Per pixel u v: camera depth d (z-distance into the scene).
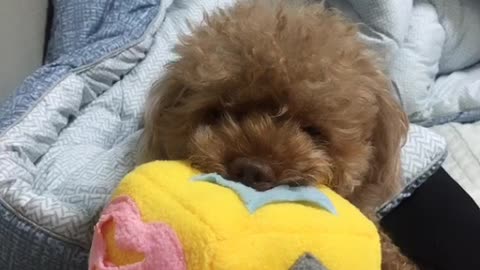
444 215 0.41
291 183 0.29
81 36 0.54
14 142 0.42
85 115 0.49
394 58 0.57
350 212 0.27
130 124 0.50
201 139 0.30
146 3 0.57
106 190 0.39
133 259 0.25
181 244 0.24
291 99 0.31
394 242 0.41
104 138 0.48
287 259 0.24
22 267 0.36
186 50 0.33
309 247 0.25
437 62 0.61
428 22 0.60
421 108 0.57
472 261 0.40
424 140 0.42
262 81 0.30
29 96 0.46
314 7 0.36
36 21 0.57
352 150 0.32
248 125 0.30
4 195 0.37
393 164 0.36
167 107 0.35
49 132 0.45
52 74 0.48
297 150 0.30
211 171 0.29
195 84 0.32
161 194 0.26
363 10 0.56
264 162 0.29
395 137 0.36
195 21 0.51
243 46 0.31
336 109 0.31
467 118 0.58
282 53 0.31
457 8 0.62
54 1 0.58
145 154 0.36
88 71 0.50
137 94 0.52
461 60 0.63
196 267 0.24
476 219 0.41
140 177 0.27
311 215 0.26
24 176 0.40
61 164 0.43
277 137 0.30
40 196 0.37
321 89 0.30
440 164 0.43
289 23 0.33
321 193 0.28
